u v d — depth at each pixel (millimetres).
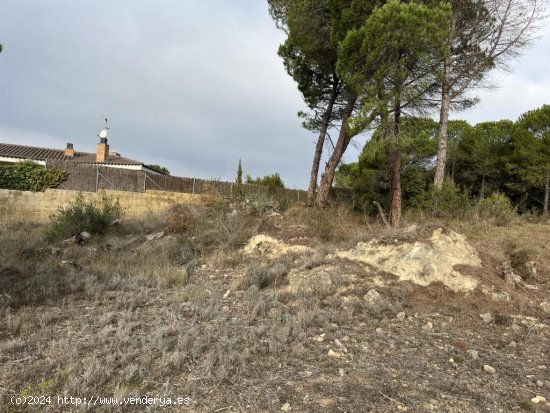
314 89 16656
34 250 9148
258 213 12195
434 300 5781
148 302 5961
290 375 3738
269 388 3496
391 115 11578
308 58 15344
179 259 9164
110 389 3377
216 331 4758
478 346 4617
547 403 3414
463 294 5906
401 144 11422
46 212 15273
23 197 15016
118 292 6355
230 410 3158
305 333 4734
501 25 12930
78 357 3906
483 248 7625
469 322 5254
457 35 12977
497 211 11727
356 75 11188
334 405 3232
